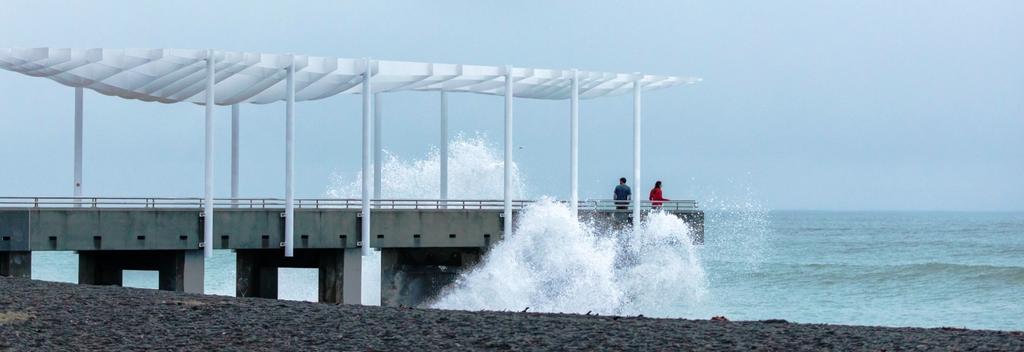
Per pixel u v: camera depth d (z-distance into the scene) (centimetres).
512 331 2673
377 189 6506
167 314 2880
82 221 4891
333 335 2602
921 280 9794
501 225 5934
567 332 2662
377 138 6512
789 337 2578
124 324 2703
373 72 5378
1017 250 16275
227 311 2973
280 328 2697
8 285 3509
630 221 6331
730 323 2902
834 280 10031
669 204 6581
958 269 10594
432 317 2933
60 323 2686
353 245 5500
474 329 2706
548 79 6031
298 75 5444
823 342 2494
